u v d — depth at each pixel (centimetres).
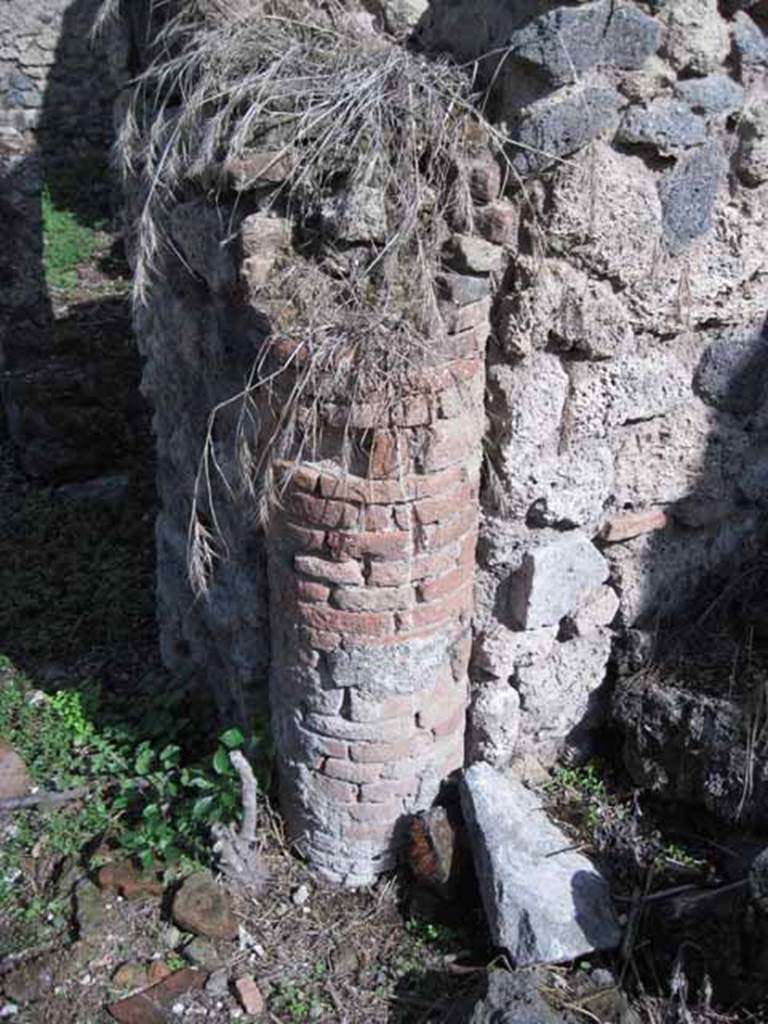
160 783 223
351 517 178
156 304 235
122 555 320
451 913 204
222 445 209
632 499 208
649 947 192
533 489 196
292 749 204
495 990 176
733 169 188
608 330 188
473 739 221
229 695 237
